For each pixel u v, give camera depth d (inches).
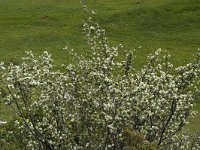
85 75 561.6
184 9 2628.0
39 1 3006.9
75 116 537.6
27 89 513.7
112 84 512.1
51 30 2381.9
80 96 539.5
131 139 492.4
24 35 2322.8
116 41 2210.9
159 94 533.3
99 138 530.9
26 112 550.6
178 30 2397.9
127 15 2576.3
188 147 648.4
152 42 2220.7
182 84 532.4
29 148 547.2
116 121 492.7
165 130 555.5
